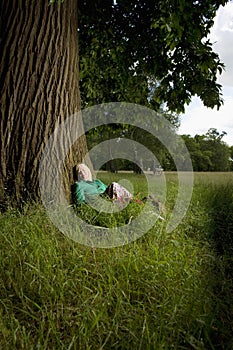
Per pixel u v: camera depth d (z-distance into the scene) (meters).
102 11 6.61
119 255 2.44
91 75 8.29
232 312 1.84
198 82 7.04
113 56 7.59
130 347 1.50
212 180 9.55
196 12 6.09
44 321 1.71
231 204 4.84
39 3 3.89
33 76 3.86
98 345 1.55
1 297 1.98
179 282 2.08
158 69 7.23
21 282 2.05
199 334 1.58
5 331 1.62
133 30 6.95
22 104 3.82
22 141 3.78
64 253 2.56
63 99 4.00
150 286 2.06
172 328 1.59
